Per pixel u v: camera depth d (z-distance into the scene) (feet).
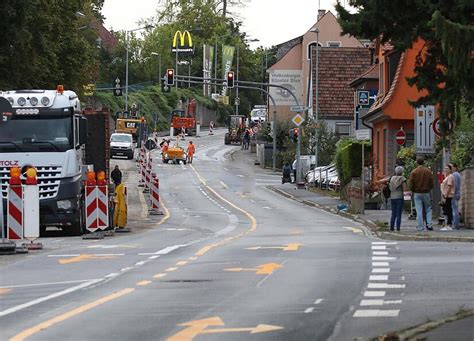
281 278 135.85
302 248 188.65
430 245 195.31
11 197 184.14
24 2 298.35
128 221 313.94
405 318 99.04
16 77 340.39
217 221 314.35
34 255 177.99
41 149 230.48
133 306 108.99
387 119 420.36
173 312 103.96
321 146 591.37
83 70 412.16
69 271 149.18
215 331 91.09
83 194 240.53
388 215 313.32
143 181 479.41
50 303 112.06
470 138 277.23
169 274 142.82
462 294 117.39
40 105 232.12
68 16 397.80
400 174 235.40
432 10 102.37
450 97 105.81
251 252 180.04
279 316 100.68
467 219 246.06
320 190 503.20
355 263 156.66
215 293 119.85
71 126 233.35
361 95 460.55
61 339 87.40
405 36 107.86
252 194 488.44
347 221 307.99
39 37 346.13
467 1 98.63
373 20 108.68
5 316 102.22
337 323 95.96
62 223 233.14
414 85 112.37
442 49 97.04
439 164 282.15
